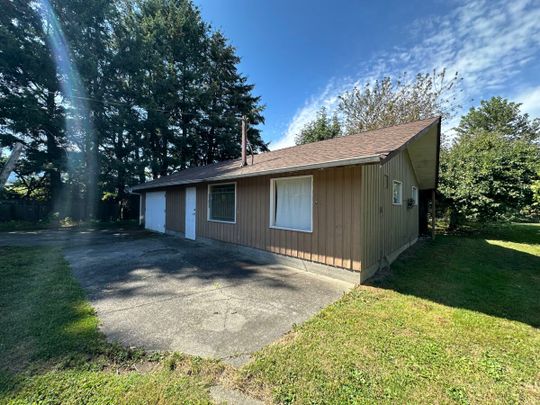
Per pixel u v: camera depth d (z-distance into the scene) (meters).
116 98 15.21
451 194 10.80
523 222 15.49
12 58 11.64
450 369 2.25
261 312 3.38
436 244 8.80
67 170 13.70
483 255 7.09
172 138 17.81
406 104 15.88
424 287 4.41
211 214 8.40
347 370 2.21
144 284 4.43
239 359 2.36
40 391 1.92
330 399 1.89
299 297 3.92
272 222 6.21
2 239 9.21
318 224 5.15
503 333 2.87
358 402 1.87
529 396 1.96
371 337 2.75
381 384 2.05
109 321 3.07
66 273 4.92
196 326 2.98
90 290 4.07
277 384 2.04
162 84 16.69
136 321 3.08
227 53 21.55
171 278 4.79
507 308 3.56
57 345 2.50
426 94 15.52
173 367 2.24
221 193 7.91
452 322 3.12
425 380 2.10
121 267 5.49
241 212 7.09
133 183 15.73
